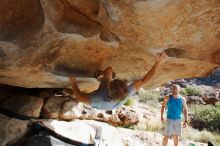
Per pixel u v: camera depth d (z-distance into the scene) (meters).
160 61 4.85
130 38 4.57
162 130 12.54
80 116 8.60
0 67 4.75
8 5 4.16
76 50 4.73
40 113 7.32
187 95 21.11
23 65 4.59
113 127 9.65
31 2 4.12
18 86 6.65
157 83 6.88
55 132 6.83
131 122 11.37
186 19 3.92
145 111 15.62
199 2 3.58
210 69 5.92
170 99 7.91
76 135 7.39
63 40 4.33
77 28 4.13
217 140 12.80
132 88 4.78
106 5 3.90
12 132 6.28
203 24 4.02
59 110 7.63
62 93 7.87
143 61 5.53
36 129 6.78
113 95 4.53
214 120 15.80
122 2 3.73
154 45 4.66
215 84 24.78
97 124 8.90
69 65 4.98
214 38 4.38
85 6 4.02
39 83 5.85
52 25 4.04
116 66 5.70
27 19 4.20
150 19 3.96
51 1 3.85
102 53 5.07
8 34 4.23
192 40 4.43
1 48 4.34
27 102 6.82
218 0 3.54
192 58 4.96
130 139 9.24
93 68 5.39
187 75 6.30
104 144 7.96
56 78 5.30
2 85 6.82
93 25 4.23
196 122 15.80
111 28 4.35
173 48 4.72
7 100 6.68
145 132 10.13
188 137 12.60
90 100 4.88
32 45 4.30
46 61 4.64
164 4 3.58
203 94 21.09
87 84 6.29
